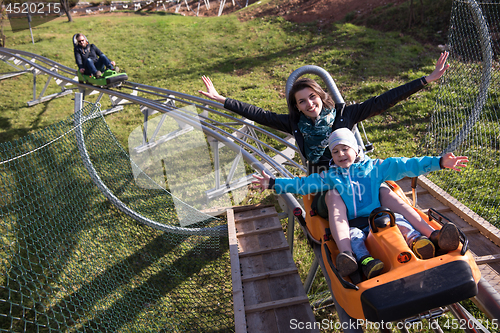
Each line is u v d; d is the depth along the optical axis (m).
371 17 12.11
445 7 10.81
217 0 19.42
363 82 8.59
